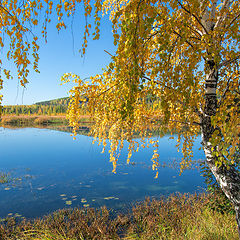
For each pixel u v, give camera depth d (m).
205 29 2.29
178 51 2.21
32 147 16.94
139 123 3.19
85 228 4.61
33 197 6.60
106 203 6.20
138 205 5.90
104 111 2.98
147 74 2.43
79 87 2.78
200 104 2.89
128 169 10.10
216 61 1.98
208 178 4.87
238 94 2.41
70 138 22.47
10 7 2.16
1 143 19.02
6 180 8.28
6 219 5.12
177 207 5.46
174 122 3.08
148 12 1.51
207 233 3.74
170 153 14.00
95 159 12.52
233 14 2.27
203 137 2.69
